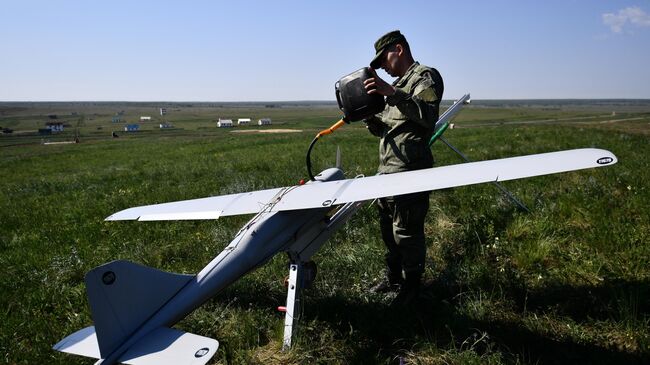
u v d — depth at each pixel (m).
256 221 3.41
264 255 3.35
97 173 15.98
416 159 3.62
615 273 4.01
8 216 8.72
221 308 3.96
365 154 13.66
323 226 3.82
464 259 4.70
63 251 5.92
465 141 16.27
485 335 3.15
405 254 3.78
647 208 5.50
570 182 7.60
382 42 3.75
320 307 3.88
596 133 16.98
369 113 3.40
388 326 3.54
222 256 3.20
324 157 13.62
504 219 5.63
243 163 13.71
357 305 3.90
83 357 3.41
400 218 3.69
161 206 4.35
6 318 4.08
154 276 2.87
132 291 2.74
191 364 2.43
